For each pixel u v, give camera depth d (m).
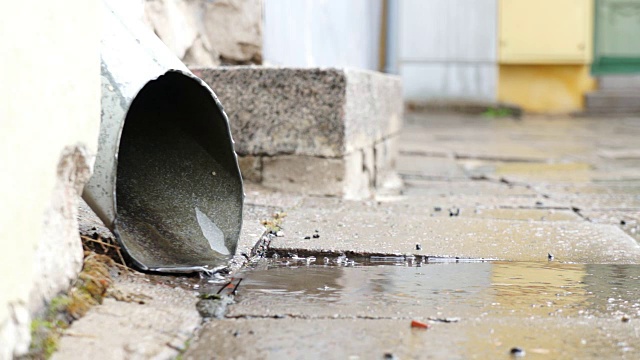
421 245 4.13
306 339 2.60
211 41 6.46
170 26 5.71
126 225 3.44
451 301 3.11
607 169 9.00
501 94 19.94
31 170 2.30
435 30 19.28
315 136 5.52
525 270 3.71
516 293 3.27
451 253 4.00
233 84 5.54
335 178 5.55
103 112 3.07
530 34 19.41
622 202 6.12
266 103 5.53
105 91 3.09
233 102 5.56
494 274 3.62
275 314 2.86
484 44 19.36
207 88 3.47
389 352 2.49
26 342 2.25
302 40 7.70
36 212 2.34
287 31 7.24
